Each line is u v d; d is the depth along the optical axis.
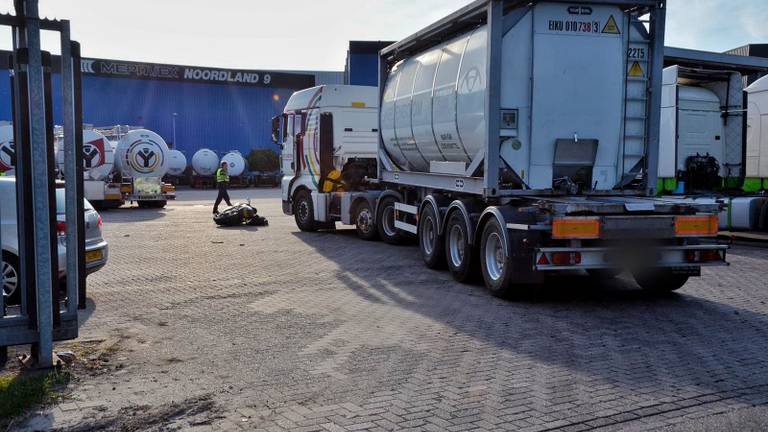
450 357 5.95
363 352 6.11
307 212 16.84
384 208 14.12
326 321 7.34
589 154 9.00
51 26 5.30
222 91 57.03
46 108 5.40
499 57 8.59
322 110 15.84
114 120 53.97
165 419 4.51
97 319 7.46
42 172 5.31
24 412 4.61
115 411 4.64
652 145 9.06
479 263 9.48
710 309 8.00
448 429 4.32
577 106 8.85
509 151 8.79
